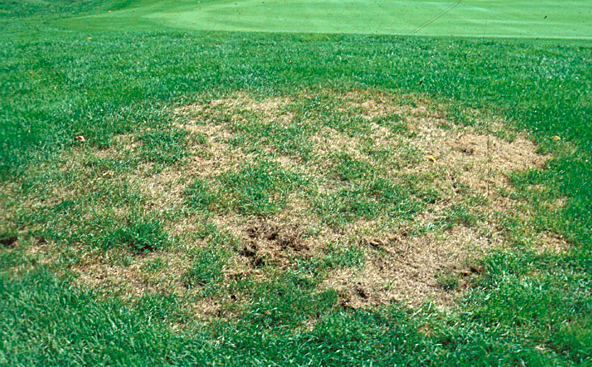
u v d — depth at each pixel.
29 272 3.31
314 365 2.74
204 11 17.66
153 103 6.11
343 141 5.24
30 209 4.02
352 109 6.04
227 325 2.99
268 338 2.89
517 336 2.92
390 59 8.87
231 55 9.16
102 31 14.50
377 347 2.85
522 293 3.20
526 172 4.72
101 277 3.35
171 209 4.06
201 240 3.74
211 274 3.39
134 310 3.05
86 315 2.96
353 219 4.00
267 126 5.48
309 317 3.08
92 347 2.77
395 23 14.76
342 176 4.59
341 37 11.95
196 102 6.15
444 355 2.79
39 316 2.95
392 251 3.65
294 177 4.52
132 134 5.27
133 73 7.76
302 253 3.62
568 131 5.61
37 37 12.96
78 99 6.34
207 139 5.20
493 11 16.56
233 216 4.02
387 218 4.03
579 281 3.34
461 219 4.05
